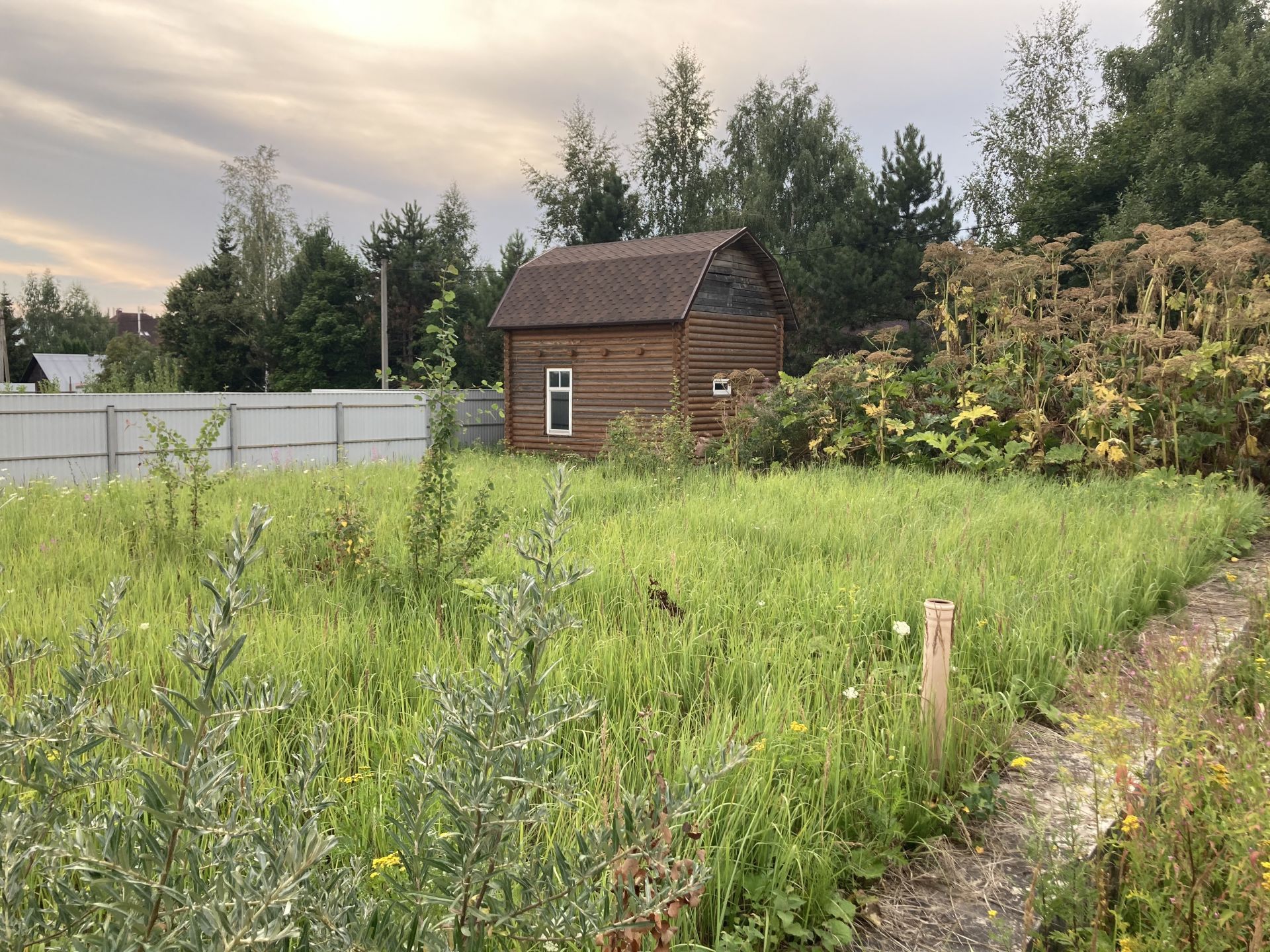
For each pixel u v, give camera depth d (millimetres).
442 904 1843
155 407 19109
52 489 13148
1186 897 2957
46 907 2332
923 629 5820
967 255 16016
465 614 6391
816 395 16797
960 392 15906
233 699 1558
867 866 3443
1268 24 34125
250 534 1552
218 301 50125
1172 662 4086
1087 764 4414
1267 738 3420
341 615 6020
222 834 1534
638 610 6238
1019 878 3453
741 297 23641
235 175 52812
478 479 14055
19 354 74312
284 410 21484
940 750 4109
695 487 13148
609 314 22391
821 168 46938
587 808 3264
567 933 1876
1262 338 13656
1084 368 14492
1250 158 25500
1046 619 6156
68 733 1811
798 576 7074
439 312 8055
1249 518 10180
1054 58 41000
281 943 1627
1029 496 11305
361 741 4082
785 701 4484
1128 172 27234
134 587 6992
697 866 1949
